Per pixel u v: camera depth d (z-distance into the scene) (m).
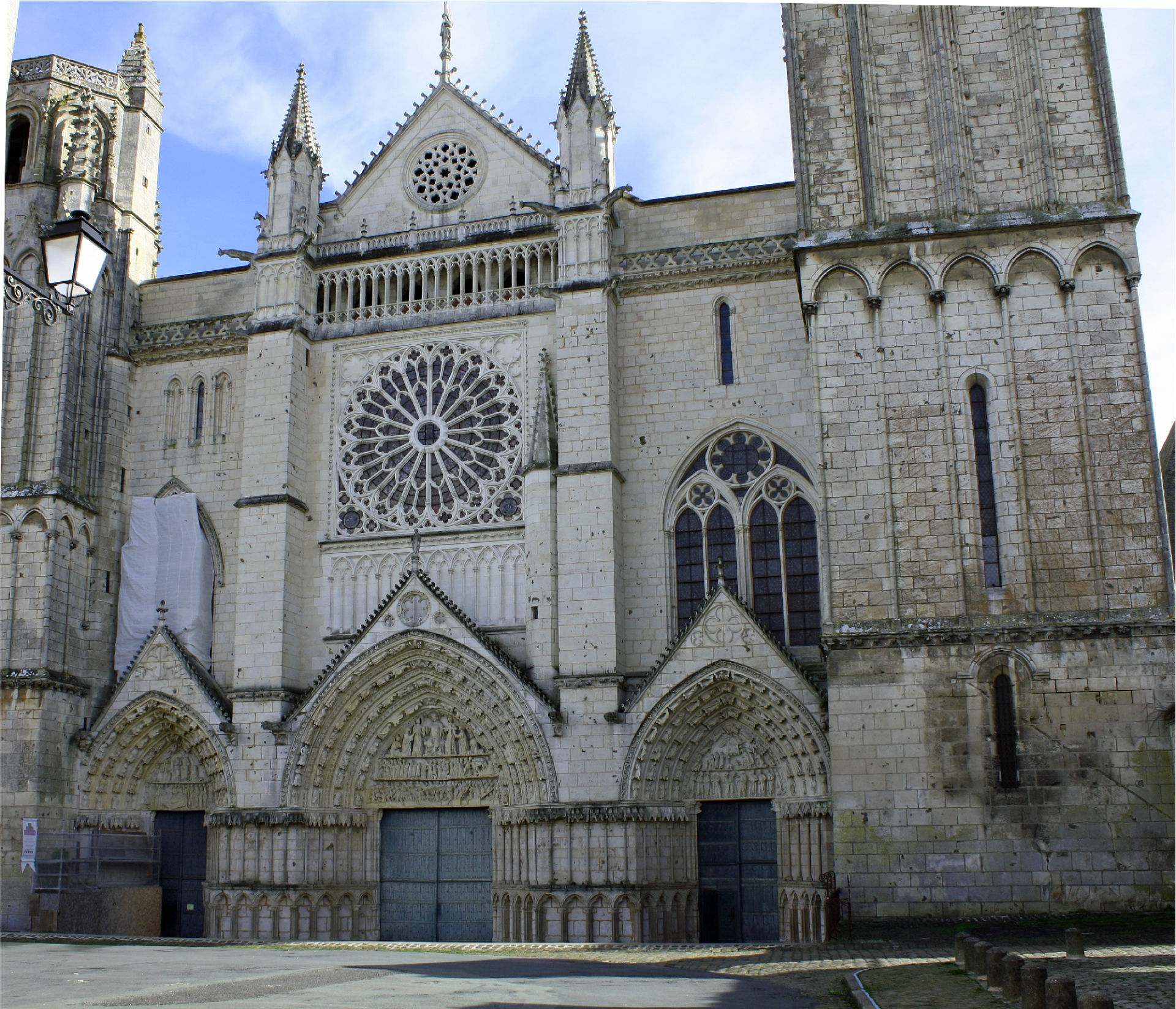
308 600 52.88
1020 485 40.47
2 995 24.23
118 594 55.81
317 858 48.78
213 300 58.75
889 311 42.81
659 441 51.16
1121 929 34.84
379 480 53.88
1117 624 38.59
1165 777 37.31
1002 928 35.66
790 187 52.69
